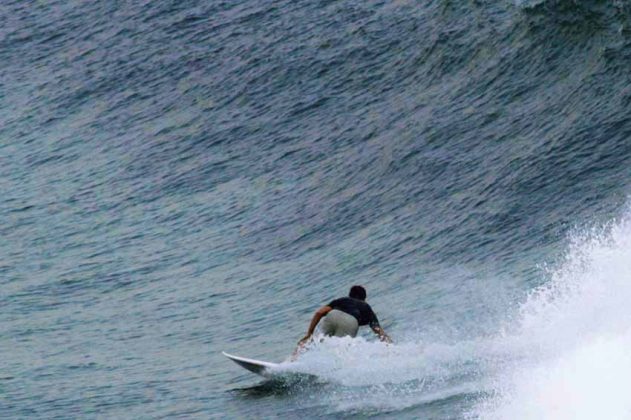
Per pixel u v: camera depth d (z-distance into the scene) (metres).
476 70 98.56
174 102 123.94
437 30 109.56
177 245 89.00
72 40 154.88
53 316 76.44
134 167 111.25
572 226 68.12
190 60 131.62
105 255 90.06
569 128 81.44
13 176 118.44
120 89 133.62
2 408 53.56
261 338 63.66
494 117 88.81
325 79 112.31
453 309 60.44
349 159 93.94
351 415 44.78
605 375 41.81
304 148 100.62
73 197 107.25
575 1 97.94
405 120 95.81
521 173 77.62
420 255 72.69
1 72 153.12
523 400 42.06
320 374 51.16
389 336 57.38
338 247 79.25
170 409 50.88
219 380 55.09
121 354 64.44
